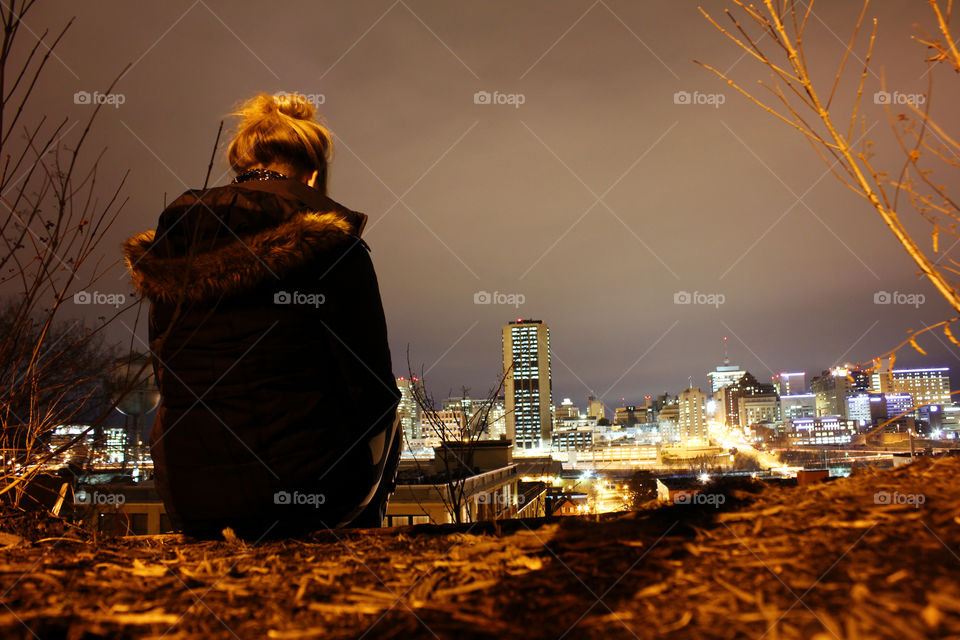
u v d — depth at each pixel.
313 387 2.08
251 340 2.01
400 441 2.69
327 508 2.13
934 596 1.07
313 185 2.50
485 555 1.64
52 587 1.50
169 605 1.38
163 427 2.09
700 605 1.18
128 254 2.17
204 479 2.03
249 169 2.42
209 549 1.93
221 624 1.28
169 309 2.06
